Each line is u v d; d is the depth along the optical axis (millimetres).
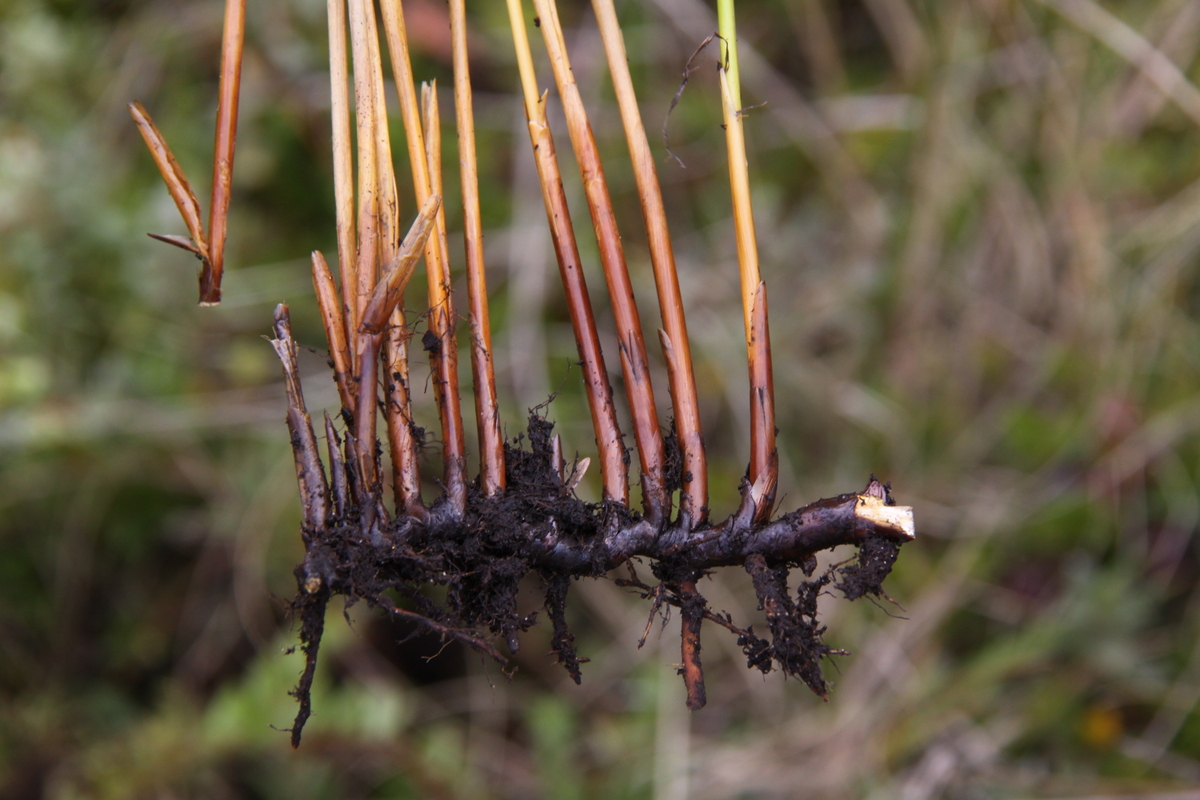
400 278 360
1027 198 867
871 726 757
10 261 704
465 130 367
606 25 365
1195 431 786
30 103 754
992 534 798
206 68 819
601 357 369
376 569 364
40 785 672
